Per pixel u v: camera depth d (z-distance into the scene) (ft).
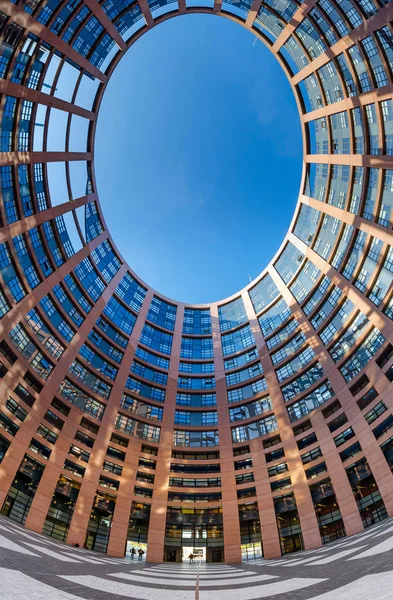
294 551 135.95
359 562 64.18
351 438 141.18
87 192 189.57
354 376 153.07
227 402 195.11
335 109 157.99
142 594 51.52
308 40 156.87
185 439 182.50
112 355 194.08
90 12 138.10
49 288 157.28
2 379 131.95
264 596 49.88
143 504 154.40
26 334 146.30
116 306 213.66
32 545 82.48
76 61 143.23
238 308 242.17
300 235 209.26
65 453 144.25
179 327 237.66
